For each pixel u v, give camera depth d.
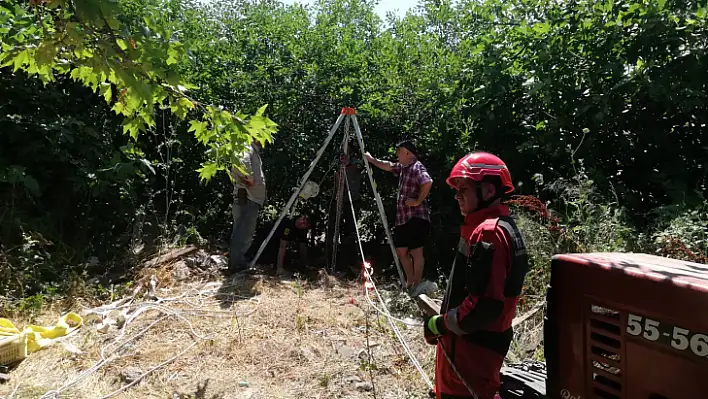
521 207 5.62
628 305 2.06
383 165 6.15
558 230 4.84
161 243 6.53
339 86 7.23
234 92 7.27
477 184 2.29
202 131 3.17
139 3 6.64
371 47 8.03
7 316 4.55
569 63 5.87
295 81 7.17
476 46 6.56
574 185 5.32
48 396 3.32
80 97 7.08
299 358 3.97
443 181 6.78
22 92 6.28
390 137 7.16
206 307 4.97
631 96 5.67
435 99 6.89
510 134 6.39
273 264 6.77
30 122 6.14
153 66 2.51
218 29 8.16
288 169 7.14
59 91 6.85
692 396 1.86
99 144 6.63
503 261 2.14
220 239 7.41
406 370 3.85
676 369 1.91
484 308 2.11
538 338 4.07
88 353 3.97
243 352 4.02
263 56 7.52
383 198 7.14
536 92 5.80
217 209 7.56
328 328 4.54
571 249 4.81
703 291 1.82
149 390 3.46
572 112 5.84
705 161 5.46
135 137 3.27
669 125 5.80
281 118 7.16
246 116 3.11
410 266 5.94
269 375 3.72
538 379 2.79
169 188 7.62
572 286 2.30
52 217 6.31
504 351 2.29
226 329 4.43
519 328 4.29
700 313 1.83
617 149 5.95
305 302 5.16
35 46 2.73
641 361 2.03
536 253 4.89
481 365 2.26
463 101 6.67
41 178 6.37
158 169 7.56
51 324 4.54
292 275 6.23
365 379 3.69
